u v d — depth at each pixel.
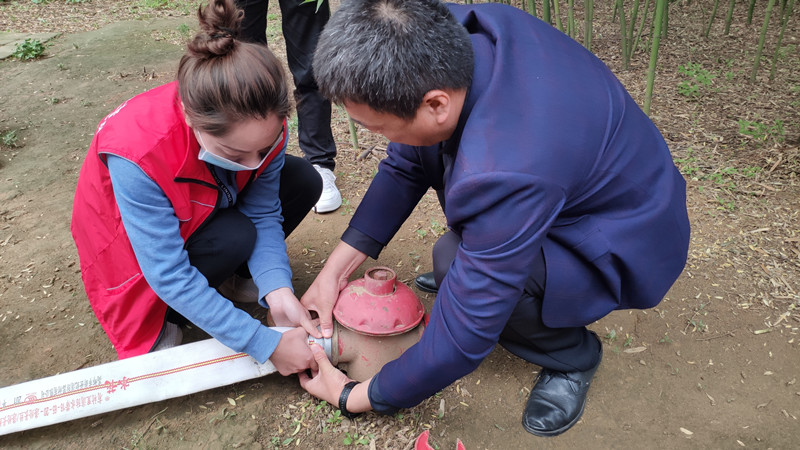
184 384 1.75
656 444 1.70
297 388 1.88
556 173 1.18
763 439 1.70
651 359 1.98
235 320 1.62
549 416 1.74
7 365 1.97
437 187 1.84
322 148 2.84
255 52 1.35
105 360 1.99
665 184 1.45
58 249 2.58
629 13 5.56
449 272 1.36
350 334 1.73
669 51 4.62
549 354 1.73
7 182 3.14
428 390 1.48
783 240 2.48
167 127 1.52
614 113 1.34
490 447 1.69
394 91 1.11
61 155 3.44
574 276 1.48
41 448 1.69
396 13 1.10
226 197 1.79
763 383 1.88
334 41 1.14
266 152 1.55
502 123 1.18
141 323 1.78
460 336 1.34
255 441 1.70
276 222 1.97
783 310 2.15
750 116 3.53
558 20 3.68
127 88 4.44
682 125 3.47
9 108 4.11
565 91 1.25
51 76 4.72
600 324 2.12
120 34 5.82
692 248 2.47
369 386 1.58
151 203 1.53
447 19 1.17
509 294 1.28
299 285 2.30
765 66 4.27
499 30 1.31
